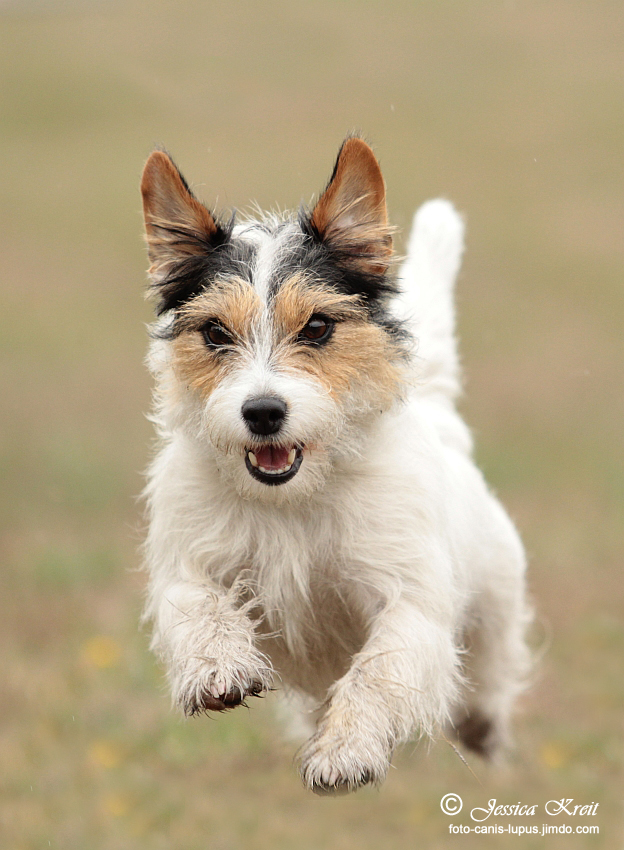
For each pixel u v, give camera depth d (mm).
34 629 13523
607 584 14609
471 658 9938
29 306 30719
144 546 9031
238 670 6957
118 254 36500
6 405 23000
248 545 7660
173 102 53000
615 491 18031
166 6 68062
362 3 68188
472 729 10320
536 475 18922
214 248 7680
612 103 51312
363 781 6805
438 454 8328
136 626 13383
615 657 12719
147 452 20344
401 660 7191
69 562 15250
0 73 57031
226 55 59219
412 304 9852
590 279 32750
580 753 10828
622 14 64188
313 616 7934
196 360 7457
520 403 23031
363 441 7598
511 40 61344
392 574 7586
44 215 40750
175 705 7281
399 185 40906
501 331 28000
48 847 9406
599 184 42156
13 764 10664
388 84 55031
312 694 8586
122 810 9945
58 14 67500
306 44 61188
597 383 24328
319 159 42719
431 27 63750
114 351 27062
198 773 10633
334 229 7629
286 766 10727
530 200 40250
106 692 11953
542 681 12297
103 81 55594
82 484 18641
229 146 45062
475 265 34156
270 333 7340
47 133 49844
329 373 7352
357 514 7555
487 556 9492
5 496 18328
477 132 48219
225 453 7273
